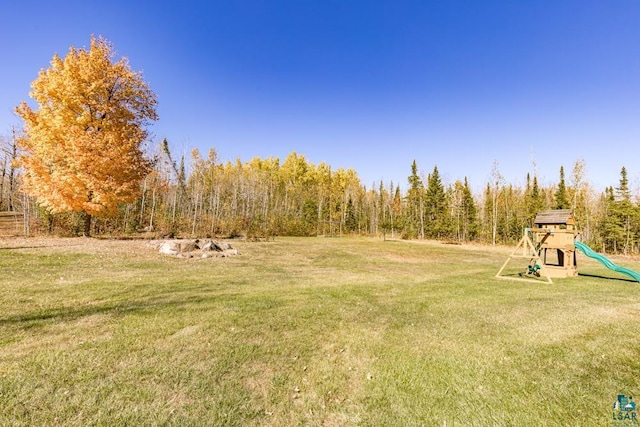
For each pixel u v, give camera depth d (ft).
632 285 31.99
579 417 9.30
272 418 9.29
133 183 52.90
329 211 164.14
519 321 18.34
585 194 110.63
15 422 8.60
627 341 14.90
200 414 9.29
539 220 40.42
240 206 139.33
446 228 136.15
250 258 49.49
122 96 53.11
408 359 13.21
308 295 24.84
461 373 11.96
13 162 47.32
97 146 47.98
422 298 24.67
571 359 13.01
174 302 21.15
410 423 9.12
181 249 47.16
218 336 15.24
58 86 47.32
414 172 158.61
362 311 20.53
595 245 100.73
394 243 104.99
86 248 41.50
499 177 110.52
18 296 20.86
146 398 9.93
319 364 12.75
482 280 34.81
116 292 23.20
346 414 9.55
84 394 9.98
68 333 14.99
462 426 8.98
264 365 12.52
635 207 101.19
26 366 11.56
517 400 10.17
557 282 33.78
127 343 14.01
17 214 96.02
